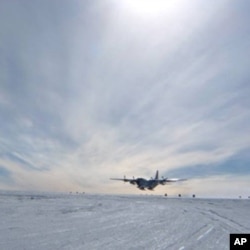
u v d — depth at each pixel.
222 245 10.95
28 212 19.42
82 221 16.31
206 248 10.36
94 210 23.47
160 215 21.22
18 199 32.31
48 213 19.50
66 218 17.42
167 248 10.12
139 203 35.72
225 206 35.16
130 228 14.25
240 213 24.92
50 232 12.15
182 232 13.52
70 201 34.00
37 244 9.82
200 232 13.65
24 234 11.45
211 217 20.69
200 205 35.62
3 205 22.92
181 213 23.11
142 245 10.42
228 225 16.55
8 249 9.02
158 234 12.74
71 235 11.69
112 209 24.98
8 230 12.19
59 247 9.55
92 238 11.27
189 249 10.10
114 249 9.68
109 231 13.10
